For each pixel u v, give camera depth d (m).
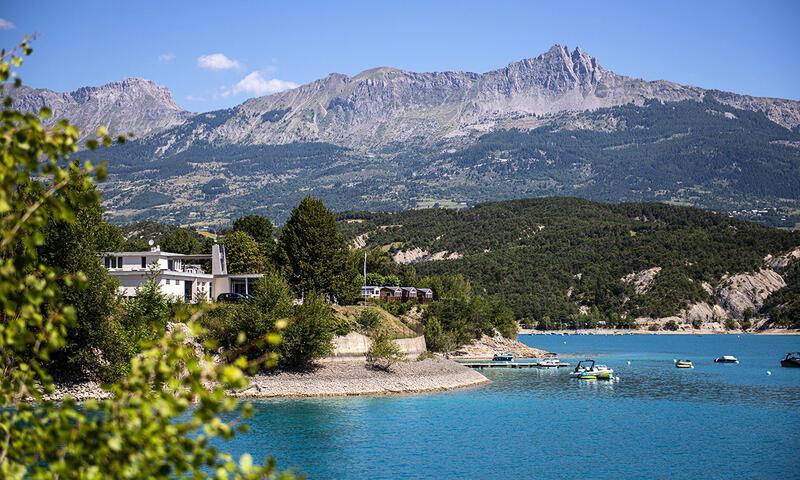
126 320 108.88
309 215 157.38
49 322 18.55
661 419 106.75
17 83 17.98
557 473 75.31
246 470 18.08
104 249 135.12
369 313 145.00
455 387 137.25
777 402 125.00
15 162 17.48
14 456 18.42
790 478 74.62
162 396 17.86
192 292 143.50
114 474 17.25
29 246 17.88
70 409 18.34
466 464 77.88
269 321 121.31
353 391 123.00
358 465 76.25
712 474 76.12
